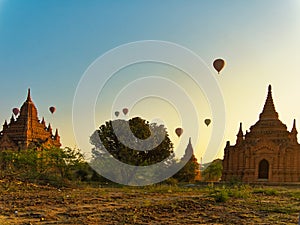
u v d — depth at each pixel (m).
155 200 28.91
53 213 19.36
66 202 24.95
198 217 19.97
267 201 30.69
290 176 71.62
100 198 29.09
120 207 22.92
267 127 76.62
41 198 27.08
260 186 60.25
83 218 18.03
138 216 19.16
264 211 23.45
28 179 43.44
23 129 84.19
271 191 41.16
